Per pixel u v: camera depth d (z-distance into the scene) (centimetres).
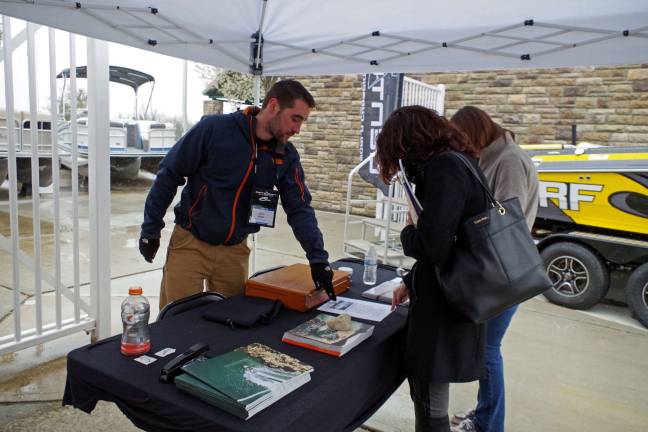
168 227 759
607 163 409
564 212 436
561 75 707
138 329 149
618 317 426
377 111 562
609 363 339
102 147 311
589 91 692
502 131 226
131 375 136
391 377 179
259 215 226
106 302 329
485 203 157
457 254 153
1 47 262
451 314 162
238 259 242
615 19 249
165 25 276
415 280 169
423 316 164
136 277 492
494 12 265
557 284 450
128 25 261
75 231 312
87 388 143
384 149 166
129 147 1182
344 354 155
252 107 227
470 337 164
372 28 299
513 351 354
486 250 150
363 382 156
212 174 219
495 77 751
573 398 292
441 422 171
